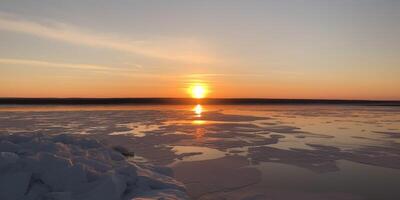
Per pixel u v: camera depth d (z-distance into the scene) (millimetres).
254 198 5945
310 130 16422
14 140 6859
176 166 8266
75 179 4918
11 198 4449
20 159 5117
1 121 20500
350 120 23344
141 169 6250
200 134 14461
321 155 9828
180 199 4988
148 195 4980
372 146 11484
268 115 29609
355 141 12680
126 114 29719
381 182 7027
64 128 16391
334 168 8234
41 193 4695
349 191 6406
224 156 9602
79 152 6539
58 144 6391
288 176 7453
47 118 23531
